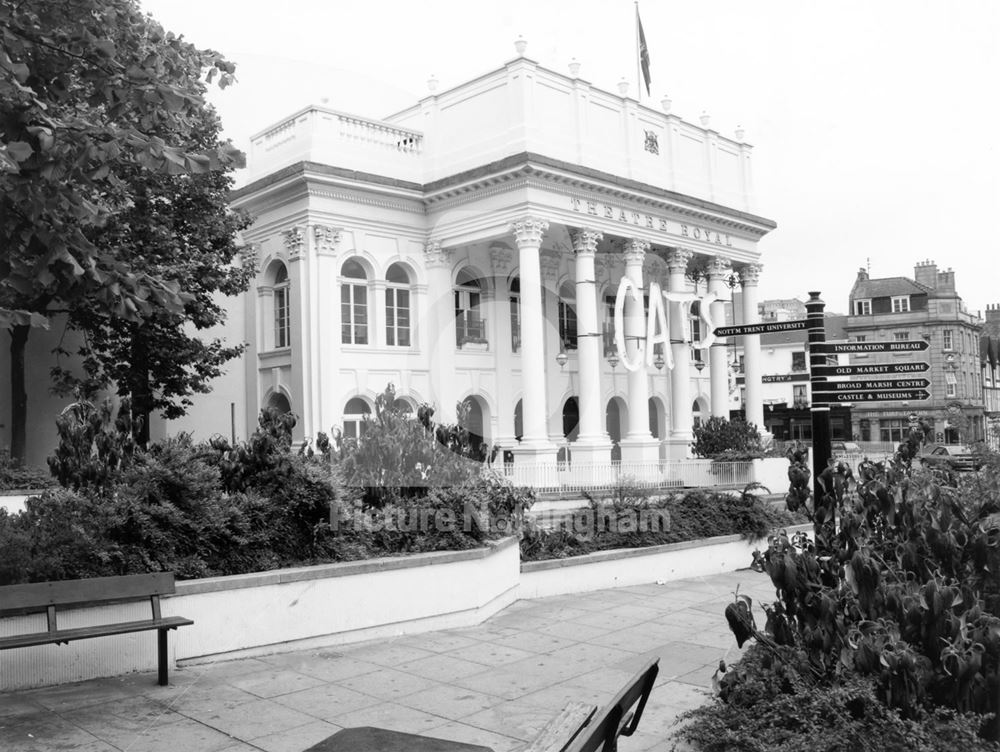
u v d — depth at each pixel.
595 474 26.61
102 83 8.47
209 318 23.77
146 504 8.76
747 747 4.89
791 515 18.48
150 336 21.98
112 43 8.24
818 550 6.12
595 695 7.48
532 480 25.31
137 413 22.55
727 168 36.16
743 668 5.59
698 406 40.41
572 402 33.53
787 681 5.26
